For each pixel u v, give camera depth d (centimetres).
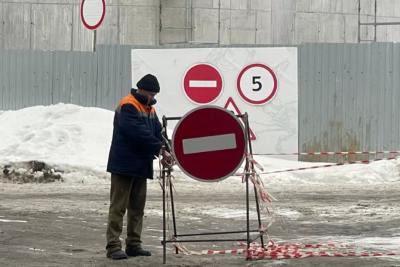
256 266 799
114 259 847
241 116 826
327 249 944
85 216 1298
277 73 2188
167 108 2211
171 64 2217
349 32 3041
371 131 2230
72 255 892
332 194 1709
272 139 2198
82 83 2370
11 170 2039
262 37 2991
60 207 1422
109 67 2347
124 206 850
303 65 2241
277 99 2192
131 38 2919
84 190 1797
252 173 835
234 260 846
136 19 2922
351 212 1384
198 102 2203
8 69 2412
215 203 1518
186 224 1214
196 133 786
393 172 2095
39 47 2900
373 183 2000
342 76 2238
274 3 2995
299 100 2238
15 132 2258
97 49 2355
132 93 844
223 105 2197
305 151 2233
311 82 2241
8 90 2411
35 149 2169
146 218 1284
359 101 2234
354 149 2231
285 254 879
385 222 1244
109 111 2336
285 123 2195
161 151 835
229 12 2966
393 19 3128
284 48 2188
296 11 3003
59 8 2903
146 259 854
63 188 1845
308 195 1684
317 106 2238
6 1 2895
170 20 2948
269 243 994
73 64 2373
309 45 2241
